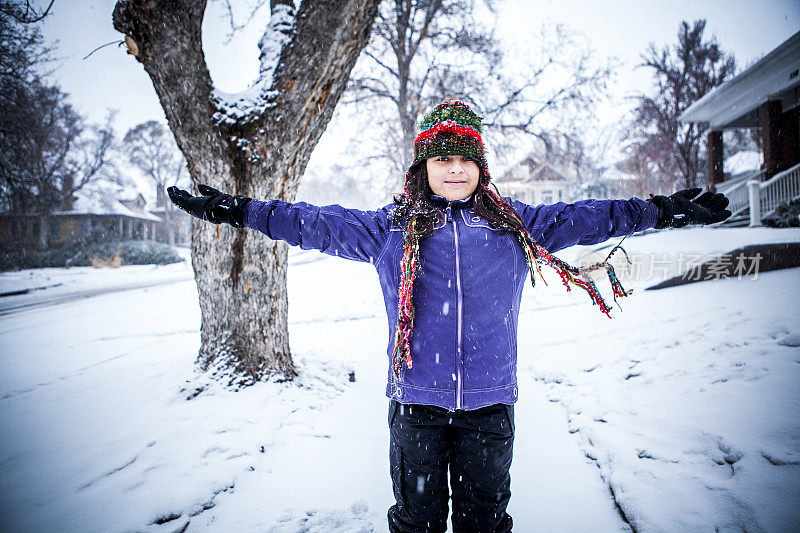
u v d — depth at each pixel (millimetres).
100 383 4355
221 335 4023
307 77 3672
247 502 2486
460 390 1677
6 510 2379
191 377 3971
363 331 6941
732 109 16453
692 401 3064
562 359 4656
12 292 15883
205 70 3658
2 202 26172
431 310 1721
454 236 1743
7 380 5461
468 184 1795
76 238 40281
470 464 1721
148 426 3260
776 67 13180
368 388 4262
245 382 3885
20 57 11742
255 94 3707
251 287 3953
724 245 8102
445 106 1833
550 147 16297
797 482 2053
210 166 3729
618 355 4383
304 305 9703
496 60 15773
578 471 2713
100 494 2492
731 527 1931
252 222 1796
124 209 46938
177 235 57906
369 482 2682
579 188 28984
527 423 3439
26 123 21328
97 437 3146
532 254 1753
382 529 2254
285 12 3924
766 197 13484
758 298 5484
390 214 1814
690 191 1977
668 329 4863
